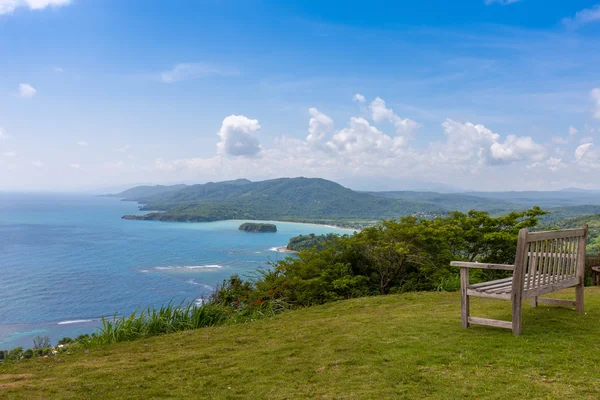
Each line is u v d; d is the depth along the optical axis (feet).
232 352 18.40
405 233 38.96
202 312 27.71
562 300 21.29
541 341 15.69
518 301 16.49
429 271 39.11
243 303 34.58
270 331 22.57
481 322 17.63
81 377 15.65
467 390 11.54
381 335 18.24
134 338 23.99
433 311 23.98
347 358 15.35
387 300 30.55
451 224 41.32
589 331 17.12
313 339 19.12
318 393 12.27
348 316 25.02
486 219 41.14
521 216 40.83
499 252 40.86
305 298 37.81
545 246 18.29
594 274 35.50
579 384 11.56
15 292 266.57
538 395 10.94
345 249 43.68
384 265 41.83
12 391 14.16
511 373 12.62
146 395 13.21
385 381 12.69
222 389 13.35
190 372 15.48
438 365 13.75
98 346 22.38
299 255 46.39
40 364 18.61
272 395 12.44
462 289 18.31
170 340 22.20
